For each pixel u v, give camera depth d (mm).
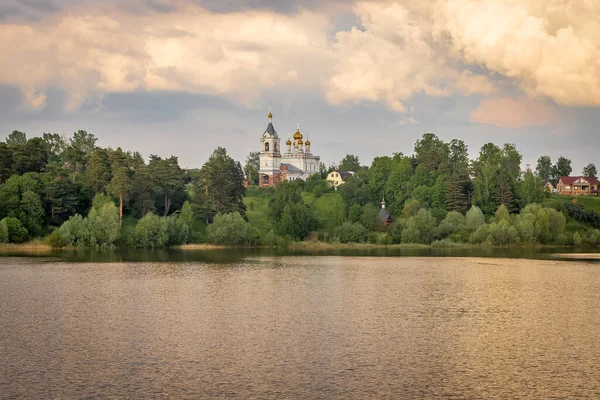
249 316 67938
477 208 180625
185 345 55125
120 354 52094
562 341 57062
